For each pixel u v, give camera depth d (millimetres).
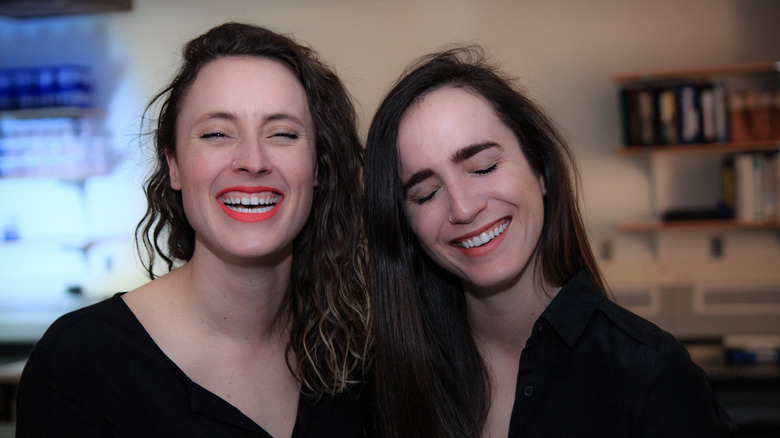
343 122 1644
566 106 5117
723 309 4996
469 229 1485
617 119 5082
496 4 5141
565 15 5098
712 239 5066
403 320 1623
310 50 1640
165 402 1430
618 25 5059
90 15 5543
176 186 1577
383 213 1585
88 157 5289
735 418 3885
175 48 5473
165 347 1475
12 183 5680
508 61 5148
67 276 5664
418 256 1672
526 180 1527
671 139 4781
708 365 4535
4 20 5637
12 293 5676
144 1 5449
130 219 5574
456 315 1683
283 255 1557
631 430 1401
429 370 1621
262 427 1516
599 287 1641
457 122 1474
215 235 1447
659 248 5082
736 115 4723
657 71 4898
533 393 1522
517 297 1584
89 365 1401
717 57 4992
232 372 1514
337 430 1628
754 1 4945
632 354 1428
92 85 5559
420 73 1532
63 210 5656
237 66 1475
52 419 1372
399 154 1534
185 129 1478
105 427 1410
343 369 1610
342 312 1685
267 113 1446
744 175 4750
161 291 1538
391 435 1618
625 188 5109
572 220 1613
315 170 1630
